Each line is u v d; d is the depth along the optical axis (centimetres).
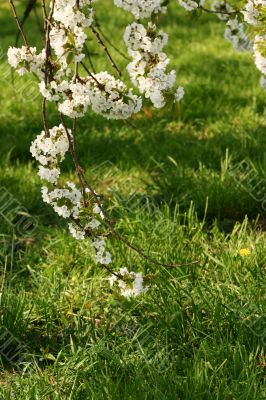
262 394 338
